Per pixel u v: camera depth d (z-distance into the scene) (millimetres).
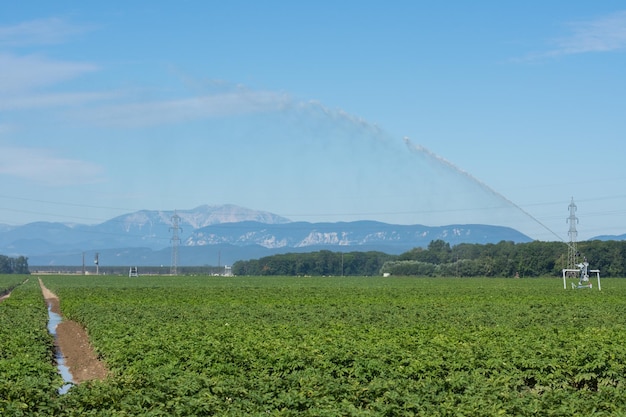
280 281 144750
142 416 19547
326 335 35938
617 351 30047
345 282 135875
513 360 28469
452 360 28344
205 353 29938
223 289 98938
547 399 21156
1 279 172125
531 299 73438
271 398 21953
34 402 21359
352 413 19516
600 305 63844
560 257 155625
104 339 36094
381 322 47250
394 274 184750
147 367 27969
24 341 34656
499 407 20375
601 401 21141
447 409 19922
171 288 103000
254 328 40781
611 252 157625
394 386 22734
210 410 20203
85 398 21438
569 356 29312
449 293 86062
